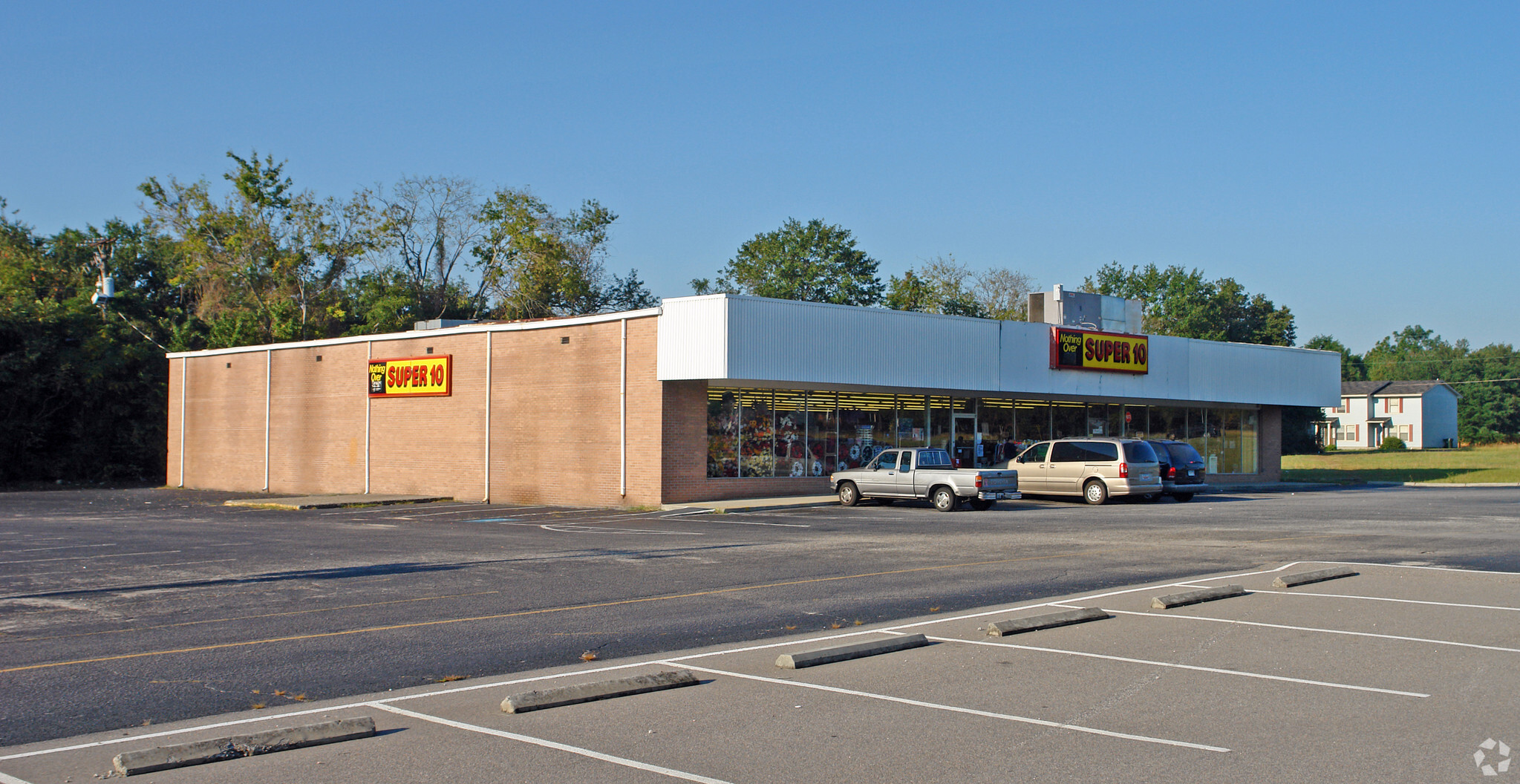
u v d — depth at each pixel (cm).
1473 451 9138
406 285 6606
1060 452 3106
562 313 7125
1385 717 735
